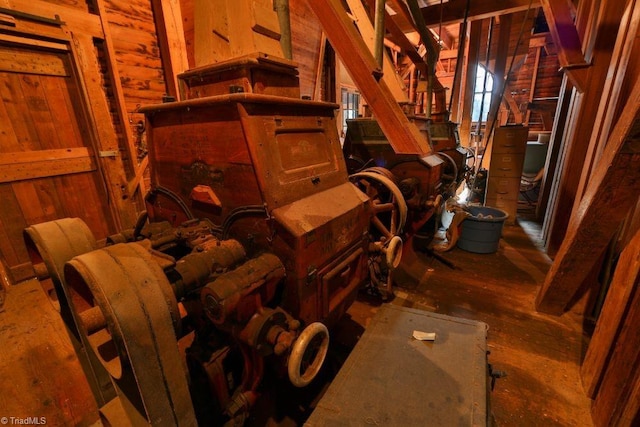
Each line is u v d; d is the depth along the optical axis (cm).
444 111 425
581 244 195
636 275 141
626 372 129
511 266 309
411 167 308
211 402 123
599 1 291
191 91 159
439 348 128
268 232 124
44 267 148
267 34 144
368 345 131
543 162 649
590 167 249
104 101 297
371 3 345
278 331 111
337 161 169
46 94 269
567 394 162
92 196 308
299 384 115
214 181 139
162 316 89
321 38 474
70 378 171
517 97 907
